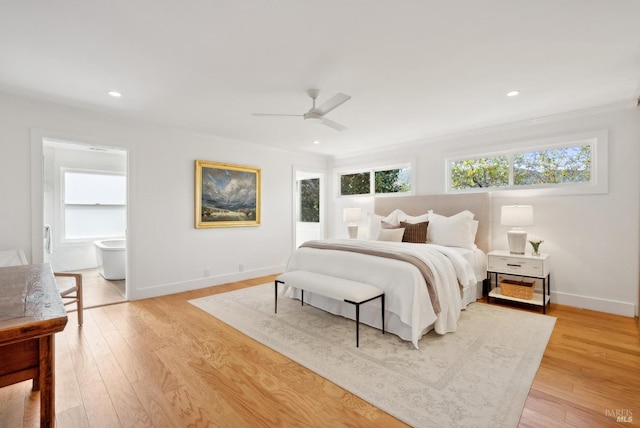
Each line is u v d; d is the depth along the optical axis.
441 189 4.65
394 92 2.93
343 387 1.96
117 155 6.32
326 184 6.40
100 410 1.74
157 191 4.05
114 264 4.98
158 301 3.80
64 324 1.06
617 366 2.19
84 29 1.89
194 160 4.42
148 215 3.97
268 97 3.03
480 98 3.10
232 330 2.90
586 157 3.58
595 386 1.94
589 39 2.04
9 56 2.23
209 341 2.65
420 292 2.58
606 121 3.36
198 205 4.41
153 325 3.01
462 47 2.13
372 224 4.86
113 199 6.35
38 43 2.05
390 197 5.14
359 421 1.65
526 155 3.98
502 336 2.71
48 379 1.07
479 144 4.27
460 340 2.64
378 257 2.98
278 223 5.52
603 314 3.29
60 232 5.69
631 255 3.24
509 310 3.42
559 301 3.66
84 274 5.44
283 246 5.61
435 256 3.01
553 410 1.71
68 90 2.87
